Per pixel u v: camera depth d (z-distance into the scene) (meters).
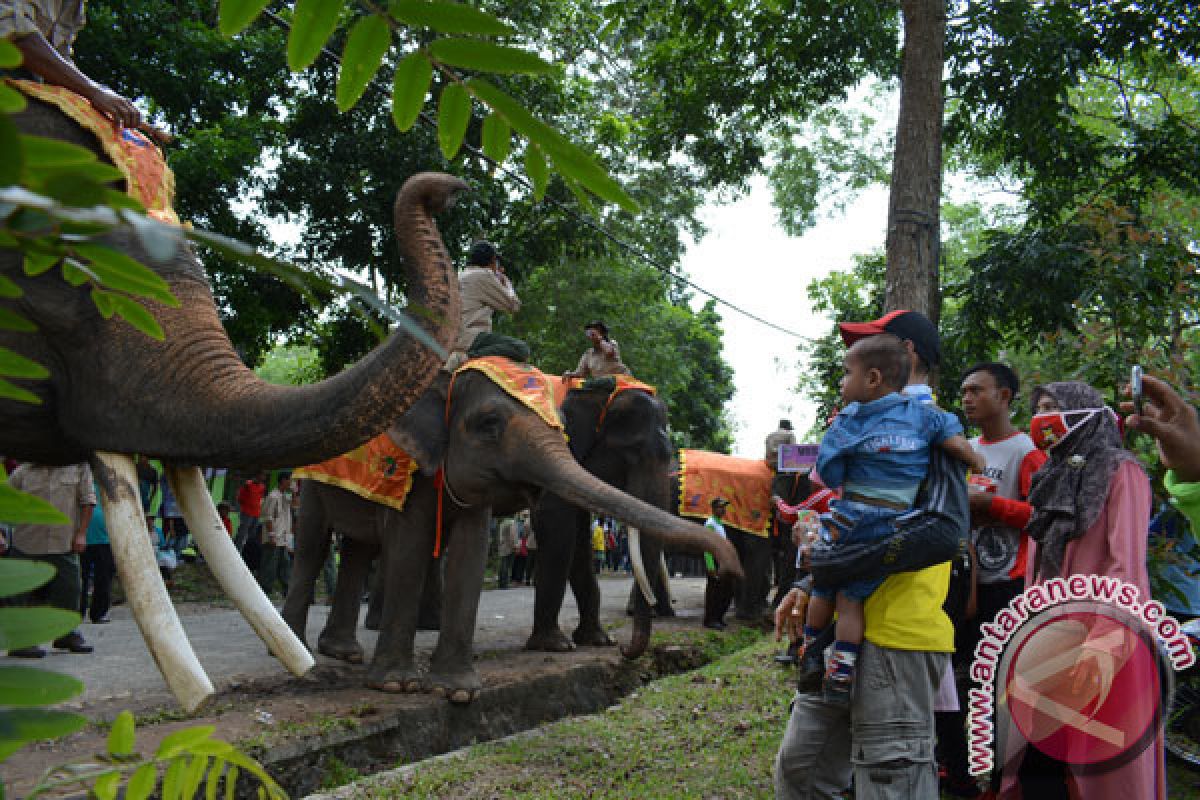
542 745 5.24
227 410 2.70
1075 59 11.80
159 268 2.87
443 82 0.96
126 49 13.19
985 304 11.68
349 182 15.20
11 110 0.60
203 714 5.17
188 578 13.88
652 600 6.48
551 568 8.27
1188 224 6.66
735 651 9.47
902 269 9.15
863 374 3.22
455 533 6.29
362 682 6.26
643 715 6.02
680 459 11.70
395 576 6.22
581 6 14.81
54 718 0.64
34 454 2.93
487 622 10.34
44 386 2.78
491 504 6.31
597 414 8.80
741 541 11.68
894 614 3.00
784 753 3.33
